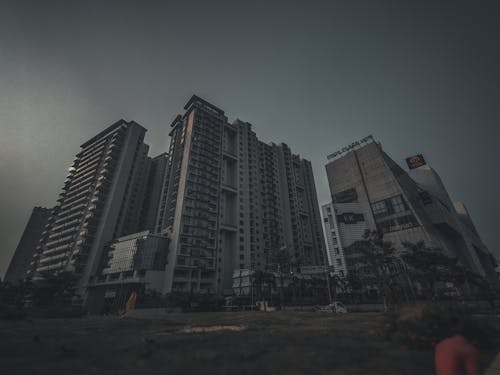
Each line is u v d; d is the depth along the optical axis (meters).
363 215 95.00
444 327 9.09
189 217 87.69
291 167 145.12
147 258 76.94
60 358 8.23
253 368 6.95
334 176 114.06
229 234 98.88
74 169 130.38
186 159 99.38
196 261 82.06
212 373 6.54
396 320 10.70
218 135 115.38
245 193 110.75
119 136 119.62
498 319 15.48
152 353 8.87
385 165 98.25
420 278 44.09
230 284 87.88
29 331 14.77
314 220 139.88
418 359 7.57
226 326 18.00
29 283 65.44
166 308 54.25
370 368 6.80
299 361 7.63
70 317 30.36
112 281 77.69
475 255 100.38
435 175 116.12
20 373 6.64
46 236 114.06
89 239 92.56
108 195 104.44
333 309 39.38
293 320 22.27
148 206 120.88
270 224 111.62
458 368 3.97
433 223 91.25
